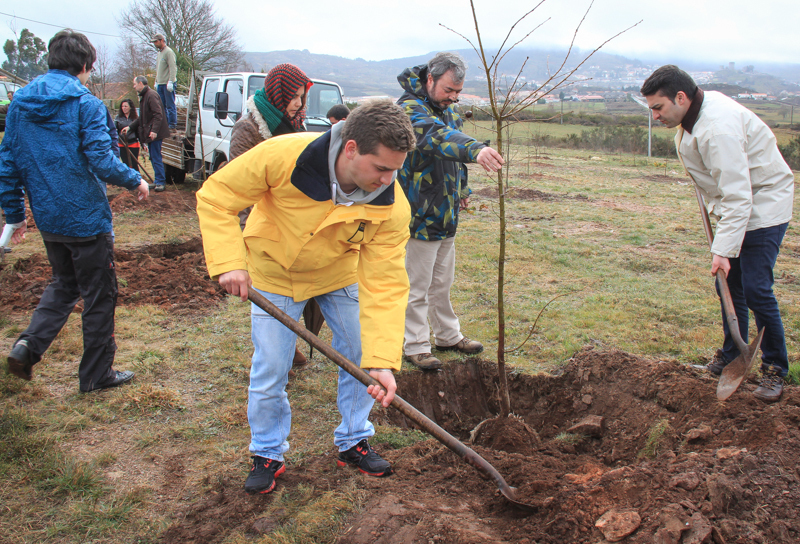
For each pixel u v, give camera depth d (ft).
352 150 6.51
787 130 102.83
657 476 7.75
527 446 10.65
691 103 10.39
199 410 10.91
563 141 87.61
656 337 14.69
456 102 11.71
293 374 12.63
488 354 13.97
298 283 8.05
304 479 8.71
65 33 10.28
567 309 16.94
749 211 9.94
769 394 10.42
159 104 31.04
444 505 8.08
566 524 7.27
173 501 8.30
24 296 16.08
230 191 7.12
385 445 10.21
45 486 8.43
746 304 11.50
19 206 10.58
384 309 7.67
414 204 12.08
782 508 7.22
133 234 23.43
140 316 15.26
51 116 9.89
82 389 11.23
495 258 22.61
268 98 11.04
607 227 29.63
